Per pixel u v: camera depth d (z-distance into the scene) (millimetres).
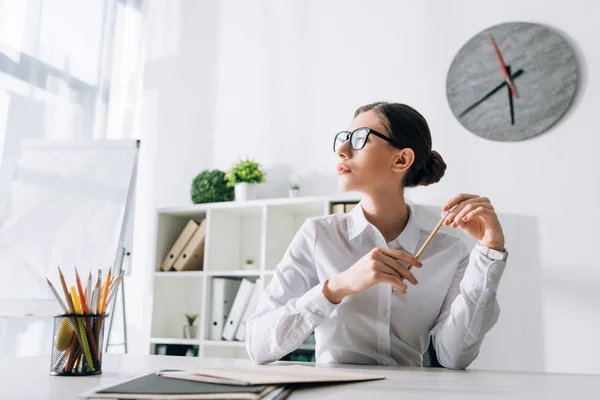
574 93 2373
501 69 2508
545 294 2285
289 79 2953
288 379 602
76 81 2861
